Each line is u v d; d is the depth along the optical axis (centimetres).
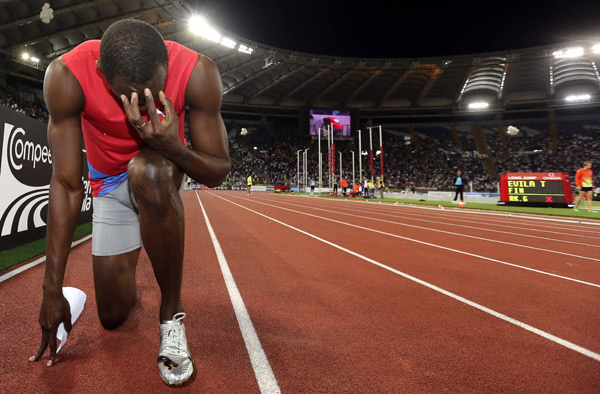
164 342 141
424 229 698
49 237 139
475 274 341
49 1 2133
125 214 168
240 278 304
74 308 170
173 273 140
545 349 179
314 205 1499
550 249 497
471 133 5522
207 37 3117
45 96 134
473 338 191
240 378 143
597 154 4412
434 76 4359
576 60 3894
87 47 140
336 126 4888
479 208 1317
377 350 173
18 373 142
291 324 204
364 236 585
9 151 395
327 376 147
